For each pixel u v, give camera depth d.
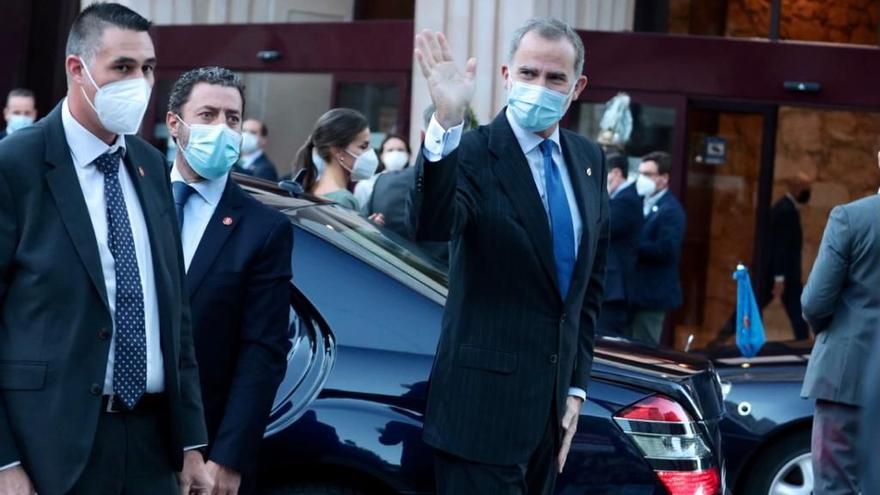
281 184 8.30
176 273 5.56
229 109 6.63
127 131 5.30
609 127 15.14
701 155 15.95
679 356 7.89
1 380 5.12
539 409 6.39
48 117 5.35
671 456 7.00
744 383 10.30
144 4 18.03
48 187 5.21
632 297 14.01
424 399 6.84
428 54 5.96
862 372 8.68
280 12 18.28
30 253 5.14
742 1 16.67
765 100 15.86
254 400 6.35
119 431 5.33
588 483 6.93
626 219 13.71
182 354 5.67
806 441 10.05
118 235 5.33
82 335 5.18
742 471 10.18
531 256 6.33
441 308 7.08
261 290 6.49
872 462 8.69
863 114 15.97
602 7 16.30
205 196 6.61
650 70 15.69
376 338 6.96
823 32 16.59
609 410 6.98
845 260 8.68
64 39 19.23
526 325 6.37
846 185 16.06
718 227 16.14
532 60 6.29
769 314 16.20
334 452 6.79
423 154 5.94
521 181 6.36
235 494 6.29
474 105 15.92
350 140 9.79
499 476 6.35
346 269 7.13
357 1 18.12
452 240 6.23
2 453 5.09
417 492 6.79
